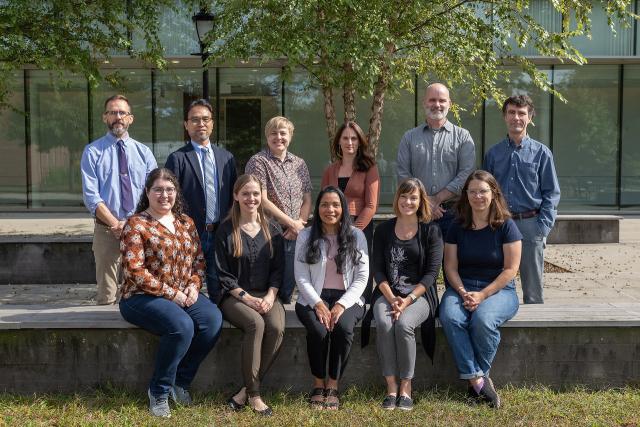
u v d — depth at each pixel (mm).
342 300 4789
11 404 4633
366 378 5023
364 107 17344
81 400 4723
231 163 5676
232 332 4957
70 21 8789
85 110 17484
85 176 5711
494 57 8422
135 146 5875
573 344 4957
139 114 17484
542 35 8172
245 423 4348
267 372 4953
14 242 8312
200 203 5473
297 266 4957
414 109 17312
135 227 4680
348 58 7371
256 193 4895
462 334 4754
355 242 4922
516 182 5664
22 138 17484
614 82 17781
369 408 4609
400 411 4547
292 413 4523
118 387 4914
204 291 7148
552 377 4969
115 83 10055
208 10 9883
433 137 5766
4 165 17531
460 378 4797
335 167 5789
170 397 4711
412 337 4711
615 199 18109
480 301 4859
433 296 4969
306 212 5895
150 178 4758
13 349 4883
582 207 18125
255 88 17422
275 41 7449
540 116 17844
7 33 8328
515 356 4961
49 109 17453
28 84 17344
